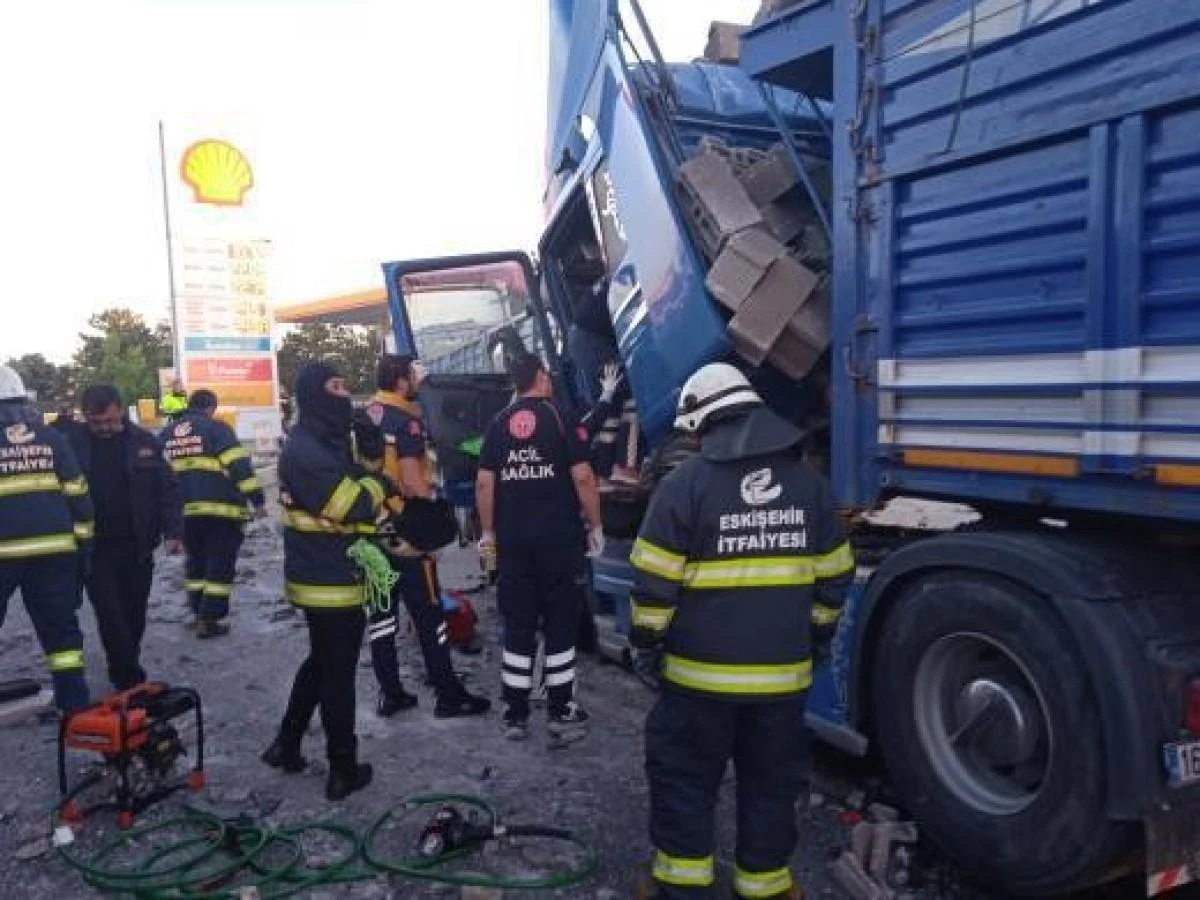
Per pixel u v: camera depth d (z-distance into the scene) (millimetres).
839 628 3693
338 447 4129
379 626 5141
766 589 2887
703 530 2871
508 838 3699
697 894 2959
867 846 3432
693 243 4426
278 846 3738
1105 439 2768
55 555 4816
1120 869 2877
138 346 40688
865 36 3527
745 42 4219
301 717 4406
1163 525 3051
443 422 6797
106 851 3705
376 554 4145
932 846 3518
